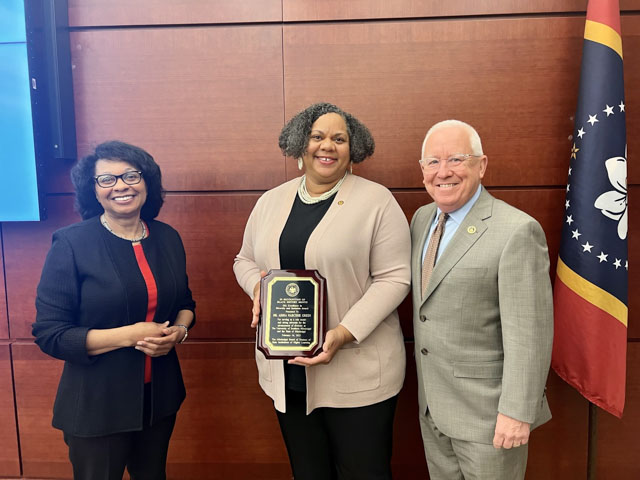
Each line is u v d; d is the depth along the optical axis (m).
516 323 1.13
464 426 1.24
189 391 2.04
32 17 1.81
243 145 1.92
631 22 1.80
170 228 1.58
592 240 1.63
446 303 1.24
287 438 1.51
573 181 1.68
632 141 1.85
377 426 1.41
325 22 1.86
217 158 1.93
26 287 2.02
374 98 1.86
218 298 2.00
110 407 1.34
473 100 1.85
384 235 1.39
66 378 1.37
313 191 1.45
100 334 1.30
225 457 2.06
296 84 1.88
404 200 1.90
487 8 1.81
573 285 1.68
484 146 1.87
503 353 1.23
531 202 1.88
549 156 1.86
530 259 1.13
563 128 1.84
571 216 1.68
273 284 1.33
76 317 1.36
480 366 1.23
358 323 1.32
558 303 1.73
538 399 1.14
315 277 1.32
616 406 1.67
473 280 1.19
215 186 1.94
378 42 1.84
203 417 2.05
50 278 1.31
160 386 1.44
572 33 1.81
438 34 1.83
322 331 1.31
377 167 1.89
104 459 1.37
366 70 1.86
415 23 1.83
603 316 1.65
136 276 1.37
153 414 1.41
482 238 1.19
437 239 1.32
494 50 1.83
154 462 1.51
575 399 1.97
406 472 2.03
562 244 1.72
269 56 1.87
